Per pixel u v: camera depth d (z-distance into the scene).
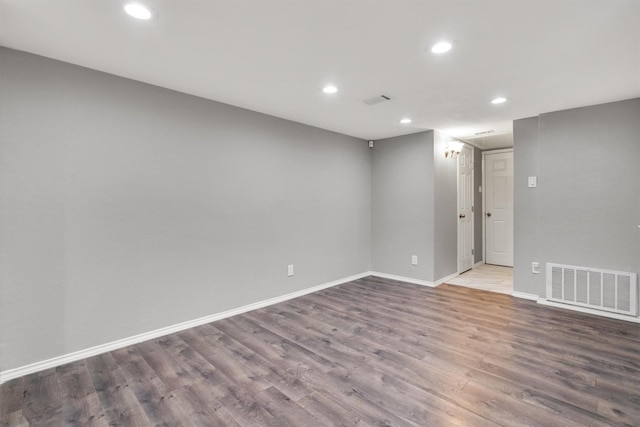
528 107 3.33
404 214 4.66
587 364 2.29
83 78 2.39
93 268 2.46
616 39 1.95
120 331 2.60
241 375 2.19
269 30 1.88
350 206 4.71
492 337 2.76
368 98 3.05
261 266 3.59
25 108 2.17
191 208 3.00
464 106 3.30
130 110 2.62
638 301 3.07
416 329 2.94
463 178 5.18
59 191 2.31
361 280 4.76
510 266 5.65
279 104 3.25
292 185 3.90
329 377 2.16
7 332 2.13
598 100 3.11
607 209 3.20
